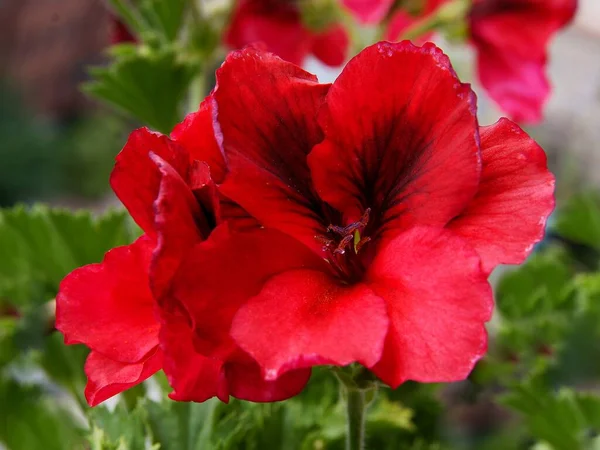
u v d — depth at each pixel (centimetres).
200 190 19
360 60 20
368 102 20
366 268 21
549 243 49
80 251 34
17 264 34
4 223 34
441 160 20
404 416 30
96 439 26
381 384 21
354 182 21
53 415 32
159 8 33
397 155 21
